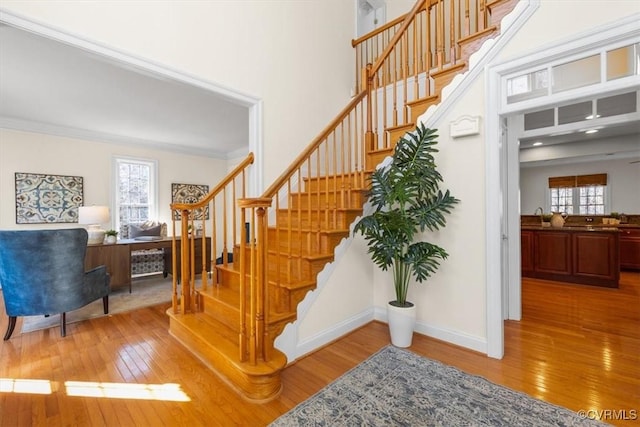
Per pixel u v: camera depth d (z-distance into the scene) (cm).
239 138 588
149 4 226
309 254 242
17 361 220
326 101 377
